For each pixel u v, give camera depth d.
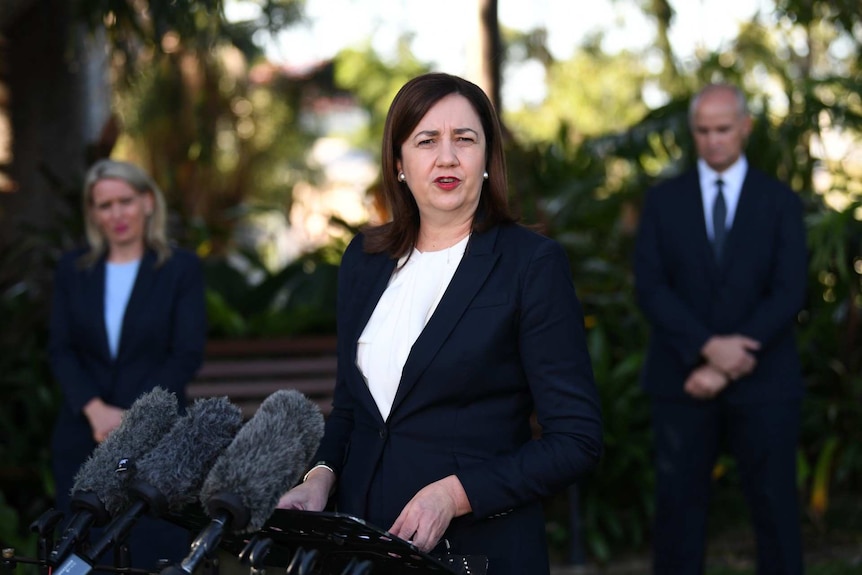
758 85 17.83
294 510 4.55
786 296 10.01
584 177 16.58
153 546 8.83
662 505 10.35
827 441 14.05
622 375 13.98
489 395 5.38
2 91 16.94
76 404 9.24
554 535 13.25
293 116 33.34
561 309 5.34
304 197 32.94
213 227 17.05
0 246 16.83
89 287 9.60
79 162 17.34
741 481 10.27
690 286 10.30
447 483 5.17
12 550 4.58
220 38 14.47
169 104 25.45
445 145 5.41
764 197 10.25
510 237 5.50
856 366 14.83
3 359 13.98
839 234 13.25
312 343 14.08
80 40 16.20
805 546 13.05
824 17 14.71
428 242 5.68
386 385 5.49
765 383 10.00
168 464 4.53
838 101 14.83
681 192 10.49
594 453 5.27
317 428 4.59
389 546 4.60
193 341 9.55
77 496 4.70
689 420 10.20
